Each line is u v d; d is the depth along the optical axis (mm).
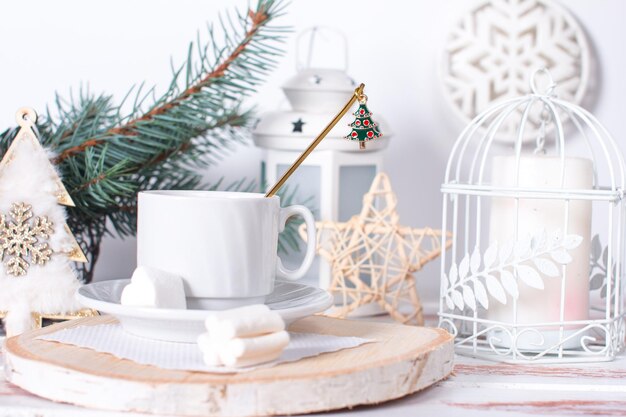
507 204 866
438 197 1161
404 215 1160
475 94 1146
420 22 1150
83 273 1042
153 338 787
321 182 992
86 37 1125
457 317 877
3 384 780
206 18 1134
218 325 723
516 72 1146
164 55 1131
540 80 1145
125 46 1128
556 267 833
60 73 1124
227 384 704
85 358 751
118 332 812
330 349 773
